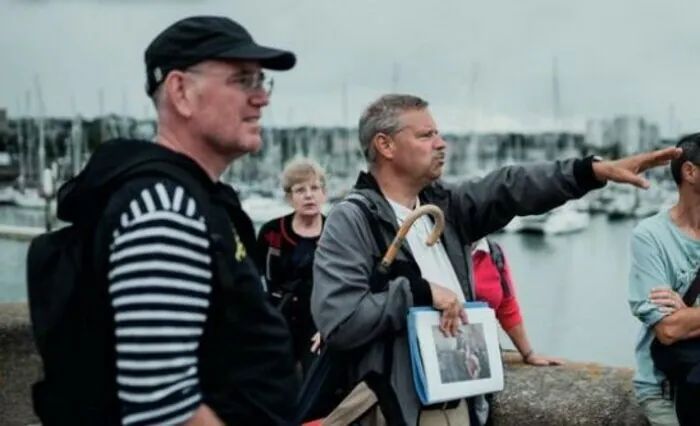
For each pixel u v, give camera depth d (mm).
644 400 3102
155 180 1743
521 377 3523
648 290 3008
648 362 3100
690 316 2904
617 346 10812
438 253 2930
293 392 1932
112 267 1700
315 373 2906
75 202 1812
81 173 1861
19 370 4496
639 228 3076
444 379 2777
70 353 1781
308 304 4355
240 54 1869
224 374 1828
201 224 1743
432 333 2779
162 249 1687
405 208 2932
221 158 1933
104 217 1735
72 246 1811
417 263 2859
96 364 1757
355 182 3047
